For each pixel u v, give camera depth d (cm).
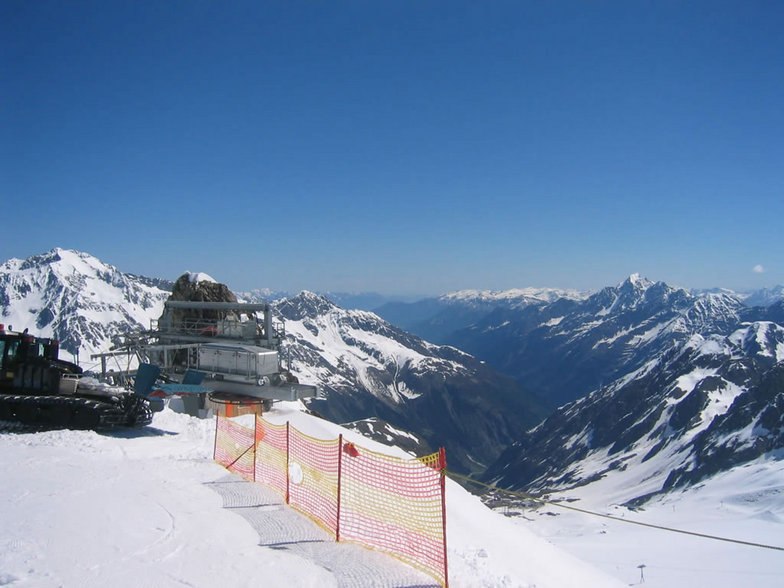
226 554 1113
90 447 2028
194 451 2045
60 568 1008
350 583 1023
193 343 3659
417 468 1248
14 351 2475
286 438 1568
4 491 1465
